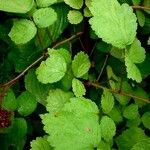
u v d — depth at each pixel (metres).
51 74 0.35
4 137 0.38
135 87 0.42
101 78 0.43
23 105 0.38
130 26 0.36
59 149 0.32
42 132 0.44
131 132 0.38
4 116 0.35
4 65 0.42
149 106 0.41
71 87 0.38
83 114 0.33
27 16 0.36
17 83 0.41
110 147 0.35
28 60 0.40
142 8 0.41
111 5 0.36
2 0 0.34
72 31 0.42
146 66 0.44
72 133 0.32
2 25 0.42
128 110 0.39
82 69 0.37
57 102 0.36
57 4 0.40
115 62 0.43
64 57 0.36
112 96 0.38
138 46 0.37
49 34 0.39
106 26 0.35
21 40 0.35
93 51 0.43
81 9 0.39
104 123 0.34
